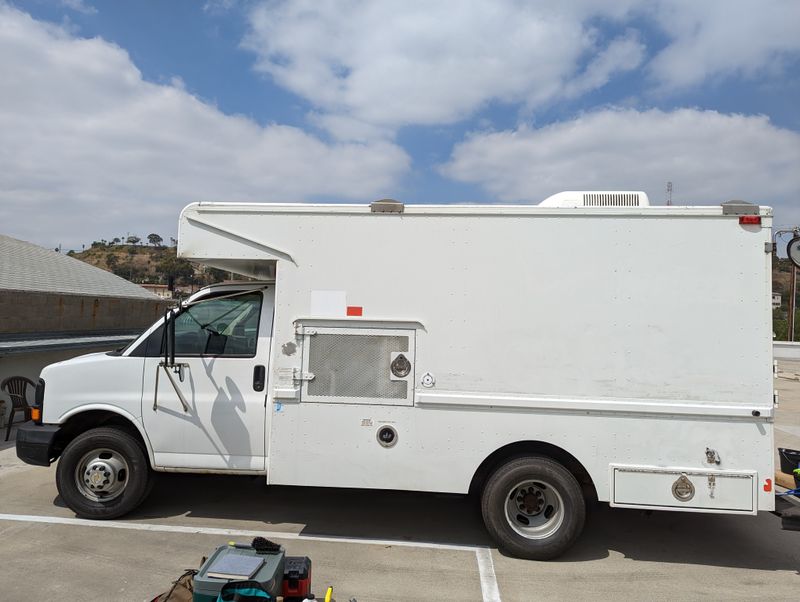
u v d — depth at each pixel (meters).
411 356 4.51
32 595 3.75
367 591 3.91
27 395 9.70
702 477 4.23
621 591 4.02
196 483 6.23
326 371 4.58
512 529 4.43
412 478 4.49
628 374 4.34
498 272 4.47
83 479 5.02
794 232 6.08
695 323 4.31
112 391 4.96
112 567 4.17
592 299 4.40
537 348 4.42
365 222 4.60
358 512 5.46
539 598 3.88
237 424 4.82
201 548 4.53
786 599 3.95
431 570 4.25
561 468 4.39
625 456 4.32
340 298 4.60
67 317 11.62
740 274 4.30
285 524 5.12
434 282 4.52
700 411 4.25
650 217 4.38
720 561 4.56
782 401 13.97
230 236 4.71
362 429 4.53
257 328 4.99
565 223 4.44
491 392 4.44
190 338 5.03
